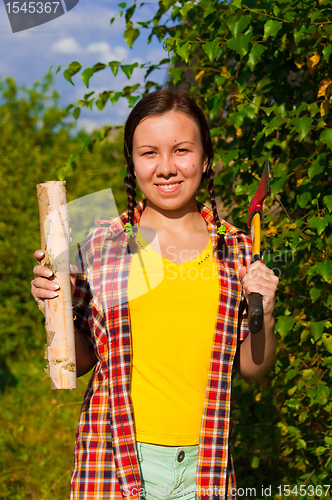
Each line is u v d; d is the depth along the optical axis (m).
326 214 1.93
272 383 2.32
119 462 1.30
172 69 2.29
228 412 1.39
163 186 1.40
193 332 1.37
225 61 2.40
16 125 6.62
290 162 2.20
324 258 2.02
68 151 6.78
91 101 2.51
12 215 5.79
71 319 1.29
